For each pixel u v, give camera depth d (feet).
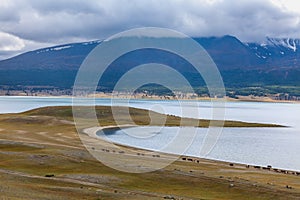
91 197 156.76
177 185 209.56
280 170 306.35
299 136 571.69
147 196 171.73
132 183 206.90
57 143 392.06
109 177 214.07
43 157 257.55
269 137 553.64
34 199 139.33
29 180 183.32
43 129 538.88
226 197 191.31
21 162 240.94
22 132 500.33
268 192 202.28
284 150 433.48
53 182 185.57
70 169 233.14
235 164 325.62
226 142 482.69
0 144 321.73
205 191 200.75
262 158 379.35
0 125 582.35
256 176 263.90
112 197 160.66
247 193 199.31
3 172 200.13
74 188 172.65
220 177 238.48
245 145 463.01
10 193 145.48
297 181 251.80
